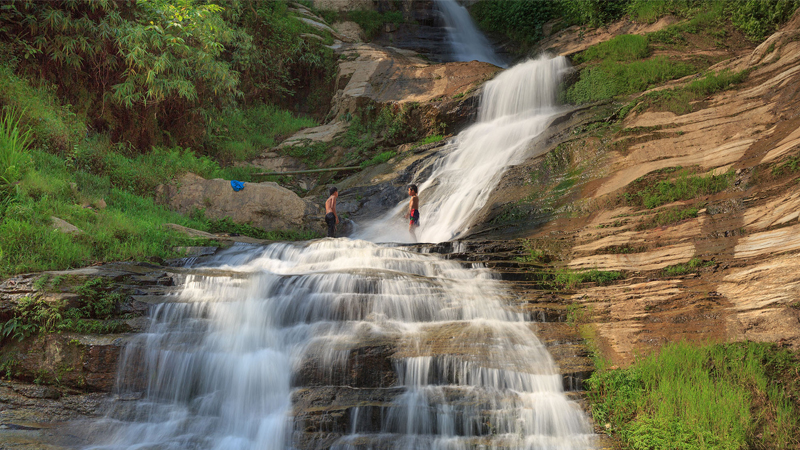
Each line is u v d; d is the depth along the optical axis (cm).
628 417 567
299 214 1338
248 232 1255
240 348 669
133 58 1245
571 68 1641
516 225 1131
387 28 2806
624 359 642
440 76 1980
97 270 761
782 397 537
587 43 1992
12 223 786
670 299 727
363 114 1953
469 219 1273
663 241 860
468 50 2741
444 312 750
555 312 750
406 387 602
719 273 745
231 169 1661
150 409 612
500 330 700
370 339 659
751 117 1039
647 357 623
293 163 1834
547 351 657
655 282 777
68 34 1250
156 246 942
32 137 1095
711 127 1084
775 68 1123
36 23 1212
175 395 628
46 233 804
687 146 1074
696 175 967
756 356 587
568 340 682
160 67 1291
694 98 1202
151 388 627
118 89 1304
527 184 1268
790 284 652
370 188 1567
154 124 1505
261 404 620
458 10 3012
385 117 1881
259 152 1866
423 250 1054
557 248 961
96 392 623
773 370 569
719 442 508
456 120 1770
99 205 1033
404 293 774
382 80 2048
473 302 760
